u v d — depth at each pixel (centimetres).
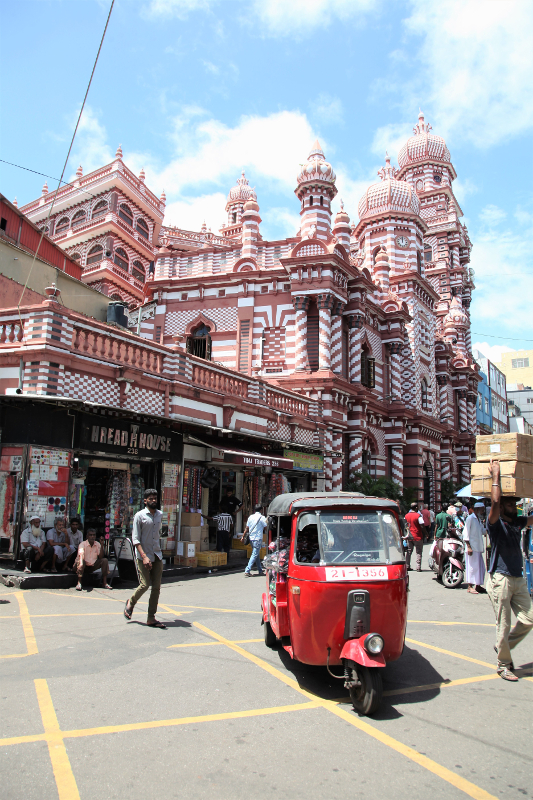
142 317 2352
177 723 477
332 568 570
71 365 1240
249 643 736
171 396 1527
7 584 1038
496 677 633
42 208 4200
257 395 1914
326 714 509
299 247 2497
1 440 1139
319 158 2753
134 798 361
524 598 636
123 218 3912
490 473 667
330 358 2450
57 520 1125
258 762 413
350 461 2645
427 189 5147
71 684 556
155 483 1412
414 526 1680
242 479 1859
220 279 2677
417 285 3750
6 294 1623
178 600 1011
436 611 1011
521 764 421
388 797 371
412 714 516
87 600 959
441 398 4197
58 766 398
